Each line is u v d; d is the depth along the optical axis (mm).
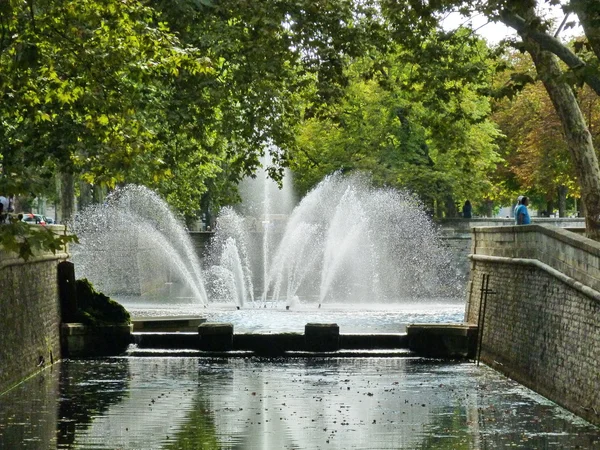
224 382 29922
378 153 73875
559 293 26203
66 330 35812
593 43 24531
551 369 26531
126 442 21266
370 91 71625
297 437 21781
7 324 28266
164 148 38375
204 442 21266
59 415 24406
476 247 37812
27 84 25125
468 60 33750
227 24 35094
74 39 25484
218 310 54938
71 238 16875
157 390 28391
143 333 37000
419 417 24109
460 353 35938
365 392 27984
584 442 21062
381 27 35656
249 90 36125
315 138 74062
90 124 27359
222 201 78438
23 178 17609
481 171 73875
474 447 20734
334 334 36750
